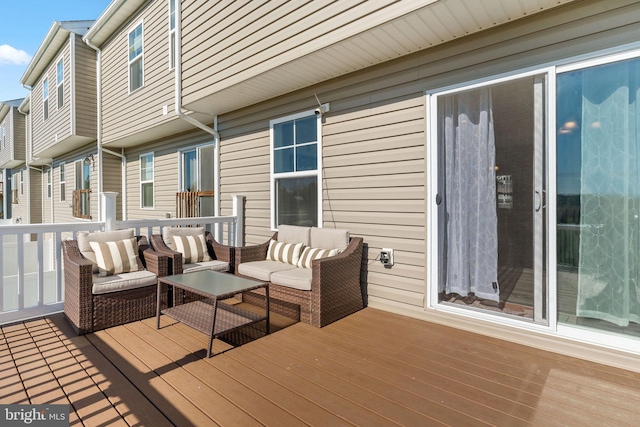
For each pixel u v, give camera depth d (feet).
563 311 8.46
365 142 11.87
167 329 9.87
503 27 9.06
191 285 9.25
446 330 9.73
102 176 26.37
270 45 11.49
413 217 10.80
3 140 48.78
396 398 6.44
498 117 9.55
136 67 22.09
